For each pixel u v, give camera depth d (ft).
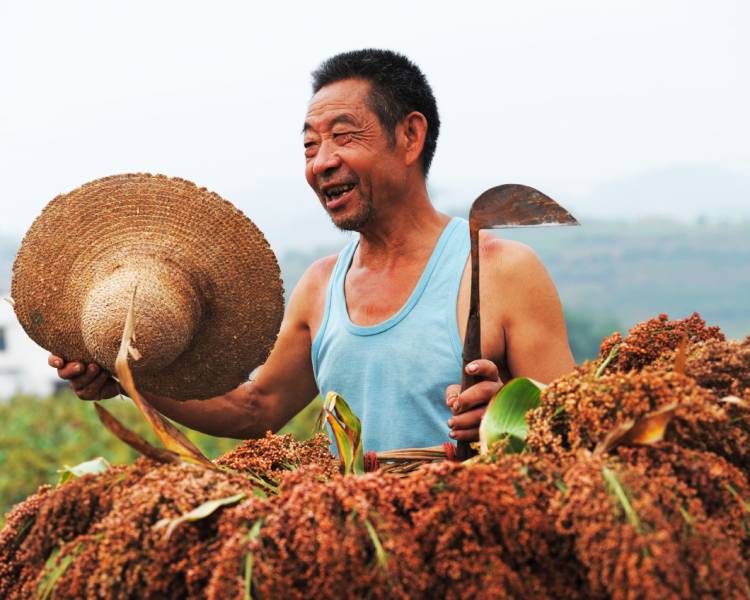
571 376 7.31
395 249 10.64
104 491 7.15
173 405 11.19
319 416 8.93
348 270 11.12
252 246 9.45
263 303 9.66
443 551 6.22
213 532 6.70
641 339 7.95
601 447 6.71
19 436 37.73
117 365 8.09
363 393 10.50
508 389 7.82
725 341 7.77
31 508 7.47
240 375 10.02
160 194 9.28
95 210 9.29
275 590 6.15
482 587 6.13
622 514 6.10
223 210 9.34
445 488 6.44
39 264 9.37
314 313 11.53
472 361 8.71
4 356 175.63
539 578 6.42
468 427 8.65
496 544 6.36
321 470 8.11
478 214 8.23
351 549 6.10
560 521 6.25
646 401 6.74
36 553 7.07
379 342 10.42
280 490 7.11
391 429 10.32
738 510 6.48
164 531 6.59
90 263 9.29
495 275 10.32
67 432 39.99
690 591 5.96
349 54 10.36
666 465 6.49
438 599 6.29
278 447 8.72
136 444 7.34
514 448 7.71
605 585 6.13
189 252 9.30
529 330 10.24
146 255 9.23
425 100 10.48
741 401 6.93
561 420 7.22
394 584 6.07
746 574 6.47
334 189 10.17
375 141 10.07
